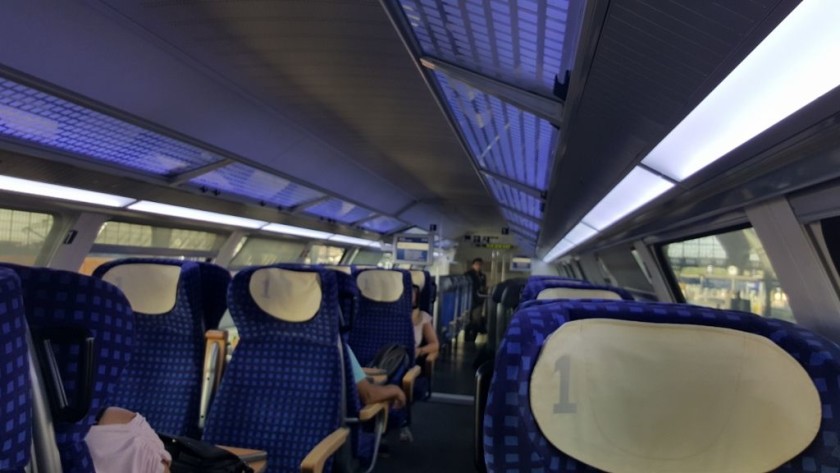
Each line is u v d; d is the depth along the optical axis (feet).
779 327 3.97
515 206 30.55
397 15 9.14
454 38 9.57
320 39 10.80
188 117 13.30
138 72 10.94
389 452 17.94
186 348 11.33
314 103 15.11
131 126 12.73
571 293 10.13
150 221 19.53
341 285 11.80
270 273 10.47
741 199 8.54
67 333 4.00
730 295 11.91
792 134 5.95
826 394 3.68
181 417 10.89
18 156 12.36
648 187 10.57
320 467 8.37
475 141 17.72
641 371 4.00
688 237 13.66
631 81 6.18
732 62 4.78
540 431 3.87
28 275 4.00
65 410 3.98
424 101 14.84
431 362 22.66
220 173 18.71
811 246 7.69
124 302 4.42
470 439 19.53
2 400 3.11
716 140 6.97
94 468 4.34
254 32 10.43
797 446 3.74
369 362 19.83
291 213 27.71
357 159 23.27
